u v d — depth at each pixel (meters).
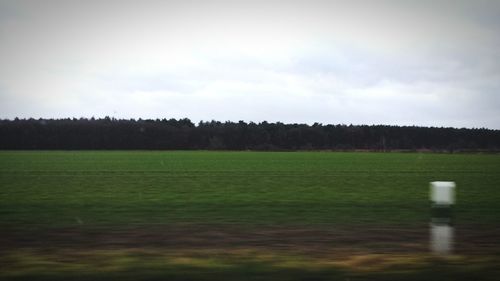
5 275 9.65
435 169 53.34
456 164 66.06
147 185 32.09
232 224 16.12
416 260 10.77
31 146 158.25
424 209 20.22
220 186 31.36
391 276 9.58
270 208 20.36
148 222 16.55
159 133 172.00
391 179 38.16
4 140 157.12
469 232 14.77
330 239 13.56
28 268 10.21
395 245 12.76
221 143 174.00
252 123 186.25
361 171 49.28
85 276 9.59
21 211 19.41
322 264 10.45
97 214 18.50
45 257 11.22
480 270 9.96
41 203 22.12
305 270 9.96
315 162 72.44
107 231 14.79
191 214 18.53
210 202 22.48
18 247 12.52
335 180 36.94
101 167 56.16
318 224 16.17
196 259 10.94
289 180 36.81
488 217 18.08
